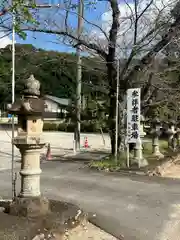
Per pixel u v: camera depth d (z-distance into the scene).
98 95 17.20
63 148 22.64
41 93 6.00
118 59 13.49
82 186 10.07
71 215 6.01
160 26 14.02
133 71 14.60
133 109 13.05
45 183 10.41
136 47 14.14
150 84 14.71
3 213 5.82
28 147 5.77
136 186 10.27
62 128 46.25
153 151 17.45
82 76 18.73
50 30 13.77
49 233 5.31
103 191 9.48
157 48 14.38
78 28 15.52
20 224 5.28
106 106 16.53
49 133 40.62
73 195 8.90
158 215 7.30
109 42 14.32
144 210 7.66
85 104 18.62
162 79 14.80
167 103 16.44
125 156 14.33
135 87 14.70
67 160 16.05
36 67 14.46
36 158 5.93
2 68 8.41
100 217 7.00
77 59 15.93
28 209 5.66
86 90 18.22
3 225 5.23
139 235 6.07
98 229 6.30
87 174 12.14
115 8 14.45
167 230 6.39
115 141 14.17
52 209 6.27
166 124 20.48
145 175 12.06
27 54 13.96
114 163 13.61
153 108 16.84
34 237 5.05
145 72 14.74
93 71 16.16
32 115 5.76
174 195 9.20
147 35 14.06
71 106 18.78
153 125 17.47
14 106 5.66
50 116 55.06
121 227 6.45
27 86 5.78
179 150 19.80
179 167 14.30
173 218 7.12
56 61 15.50
